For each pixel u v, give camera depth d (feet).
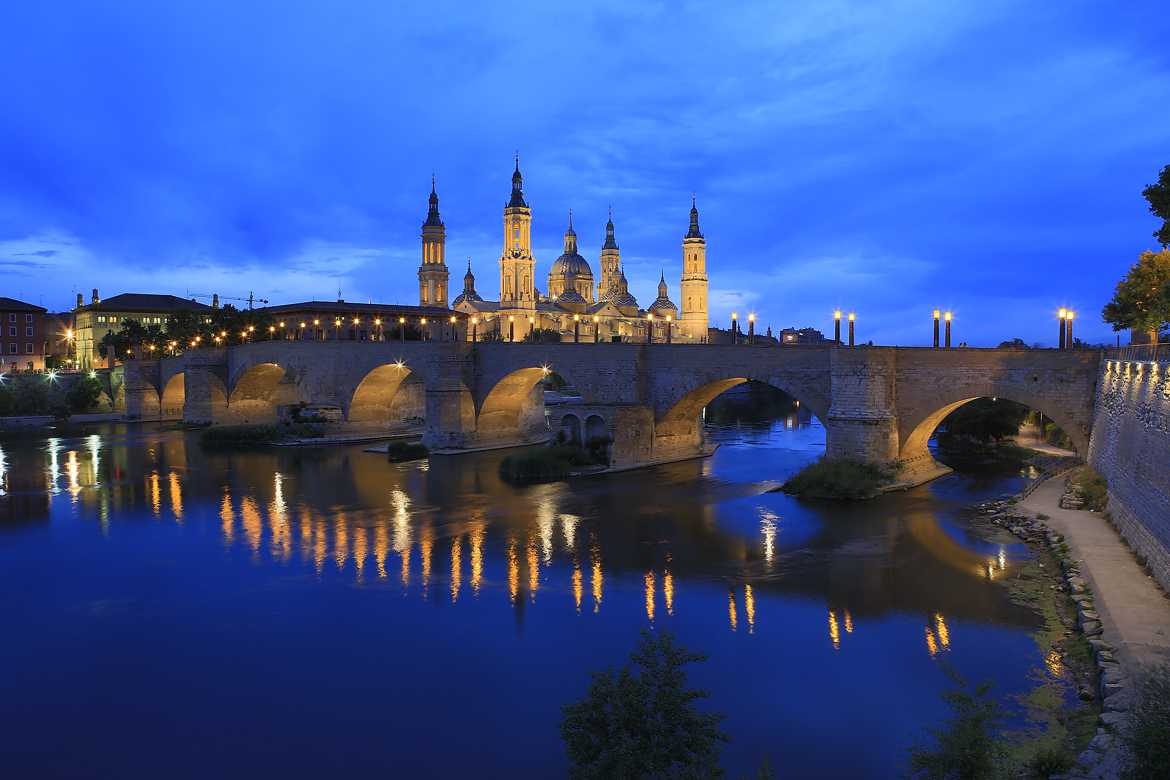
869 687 90.02
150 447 311.06
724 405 511.81
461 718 86.12
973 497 184.65
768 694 88.99
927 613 110.73
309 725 85.20
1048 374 179.01
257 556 146.20
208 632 110.32
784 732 81.10
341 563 140.97
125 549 152.46
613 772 55.98
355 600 121.80
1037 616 107.65
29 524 173.68
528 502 192.75
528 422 324.39
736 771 73.92
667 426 257.34
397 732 83.51
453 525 168.96
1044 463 230.27
